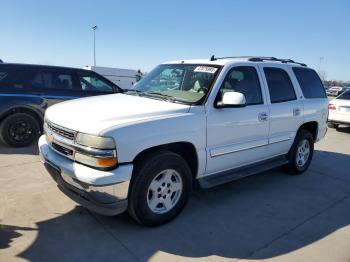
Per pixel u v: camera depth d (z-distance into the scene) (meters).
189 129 3.79
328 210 4.54
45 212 3.96
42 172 5.38
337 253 3.44
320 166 6.76
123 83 24.75
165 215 3.78
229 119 4.26
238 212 4.30
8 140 6.93
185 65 4.77
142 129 3.39
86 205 3.46
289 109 5.32
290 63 5.84
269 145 5.04
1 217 3.79
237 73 4.55
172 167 3.71
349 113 11.25
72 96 7.64
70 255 3.15
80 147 3.31
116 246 3.34
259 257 3.29
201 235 3.65
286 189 5.27
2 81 6.93
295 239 3.69
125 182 3.29
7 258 3.04
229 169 4.52
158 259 3.17
